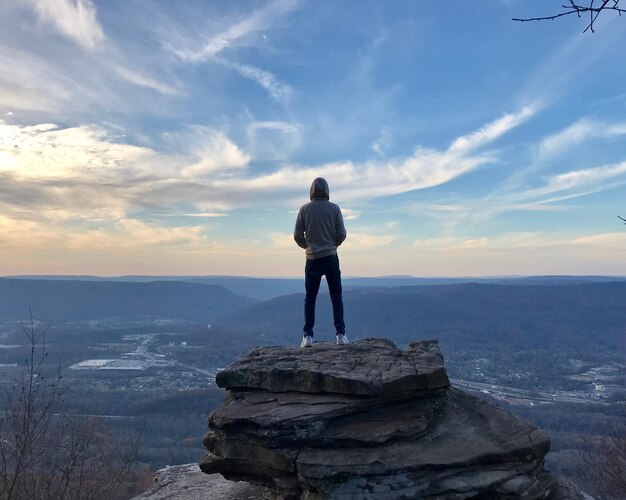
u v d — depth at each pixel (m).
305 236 7.59
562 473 17.64
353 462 5.40
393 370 6.20
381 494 5.32
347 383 5.95
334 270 7.43
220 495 7.48
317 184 7.55
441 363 6.43
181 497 7.57
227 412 6.14
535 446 5.61
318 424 5.69
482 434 5.88
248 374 6.56
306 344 7.41
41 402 8.82
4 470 7.84
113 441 11.53
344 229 7.54
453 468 5.45
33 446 8.47
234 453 6.02
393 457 5.45
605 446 16.16
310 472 5.40
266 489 6.87
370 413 6.04
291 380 6.34
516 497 5.35
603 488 15.44
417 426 5.79
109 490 9.91
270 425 5.69
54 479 8.83
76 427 9.94
